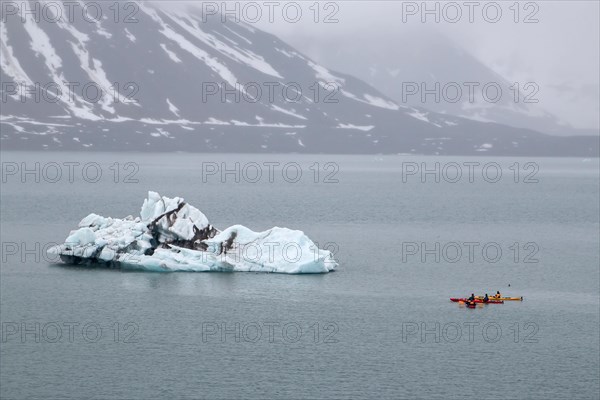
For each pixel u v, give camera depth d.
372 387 154.50
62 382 156.00
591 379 159.25
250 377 158.62
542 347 177.62
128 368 162.88
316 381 157.00
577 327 193.25
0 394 150.62
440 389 153.88
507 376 160.12
